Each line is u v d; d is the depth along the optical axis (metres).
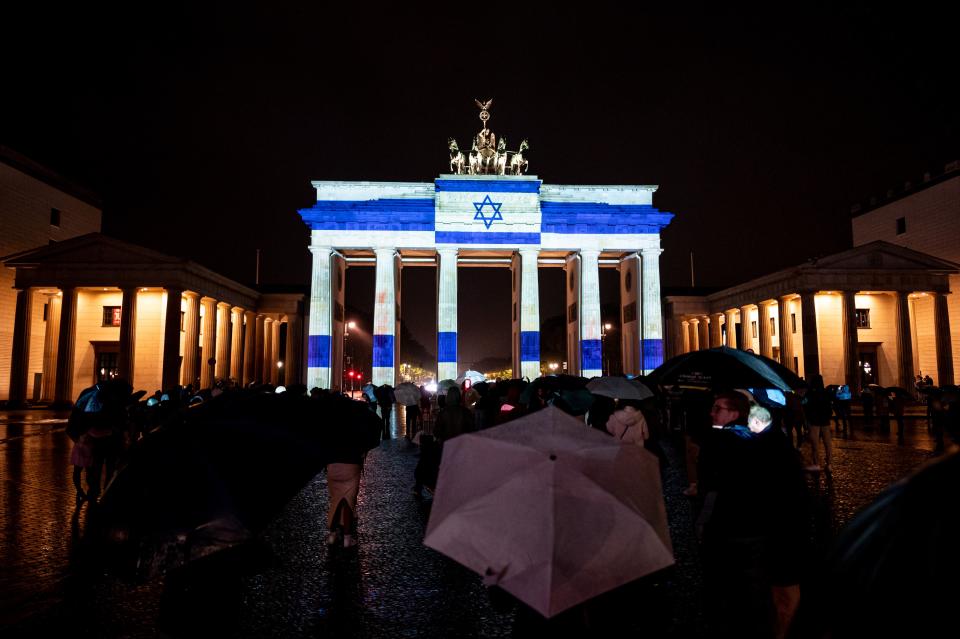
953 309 58.91
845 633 1.98
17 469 19.14
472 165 60.88
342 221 57.06
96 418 13.39
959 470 1.98
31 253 51.81
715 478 5.73
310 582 8.54
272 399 6.70
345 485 10.28
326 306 56.47
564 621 4.13
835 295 55.94
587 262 57.97
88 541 4.87
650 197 60.41
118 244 52.09
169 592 5.29
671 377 9.59
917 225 62.22
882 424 31.64
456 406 13.55
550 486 3.53
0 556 9.84
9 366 56.72
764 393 14.27
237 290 64.31
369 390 27.88
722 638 5.54
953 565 1.79
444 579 8.66
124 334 51.66
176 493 4.84
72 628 7.03
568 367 64.25
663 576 8.43
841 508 12.29
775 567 5.48
